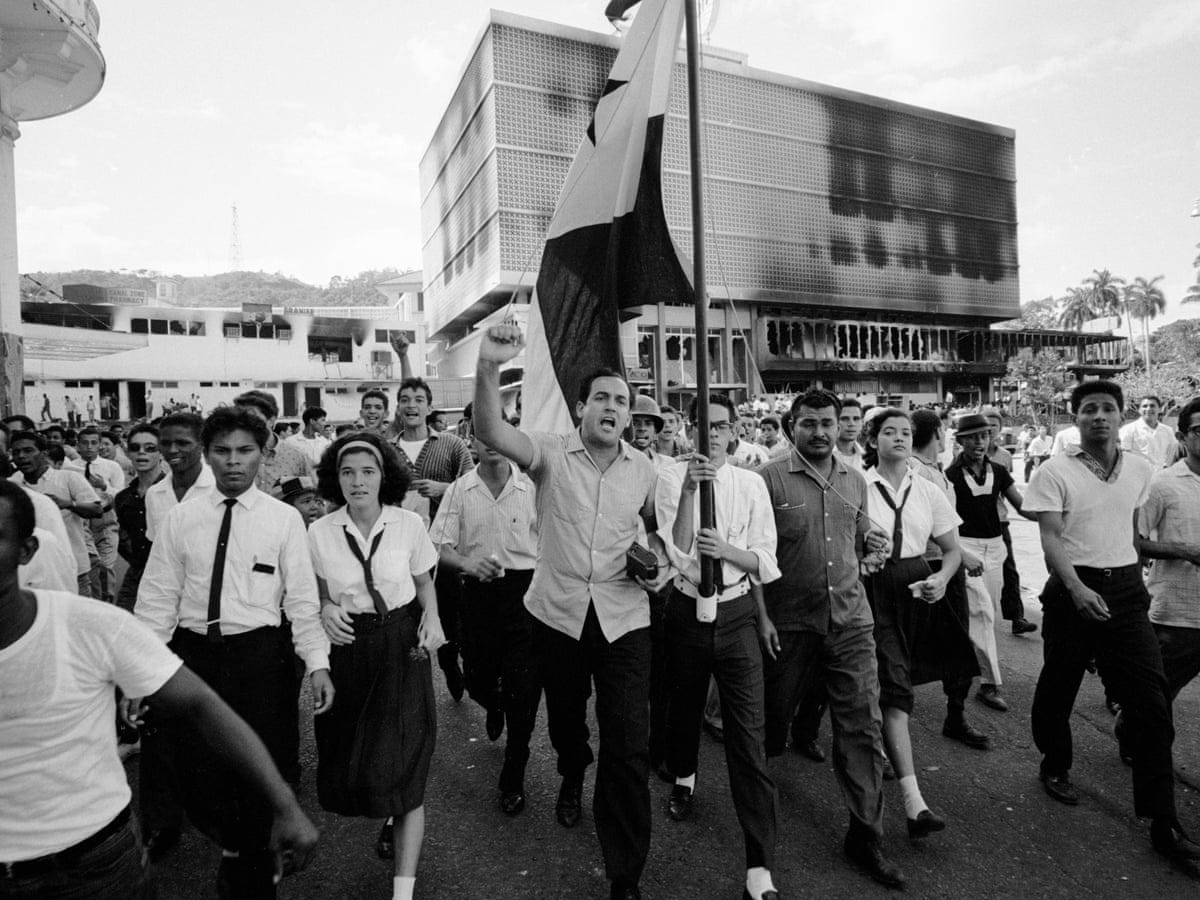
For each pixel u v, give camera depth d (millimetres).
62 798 1666
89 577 6180
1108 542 3537
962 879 3096
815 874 3146
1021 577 8875
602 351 4031
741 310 60469
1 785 1612
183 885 3121
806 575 3395
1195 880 3082
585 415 3211
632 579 3070
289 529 3078
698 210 3207
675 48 3893
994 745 4402
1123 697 3422
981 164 74812
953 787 3900
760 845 2904
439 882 3137
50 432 10547
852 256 66375
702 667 3199
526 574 4359
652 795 3910
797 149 64062
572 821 3604
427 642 3184
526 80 53531
